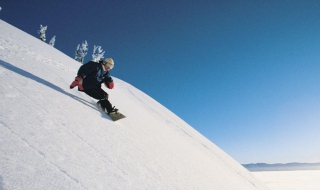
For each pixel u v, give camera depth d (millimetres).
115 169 2180
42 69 4590
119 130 3473
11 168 1384
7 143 1613
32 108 2432
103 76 4230
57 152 1866
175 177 2994
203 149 8297
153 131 5047
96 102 4383
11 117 2012
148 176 2498
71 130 2441
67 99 3404
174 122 10148
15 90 2652
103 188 1730
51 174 1544
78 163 1884
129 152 2846
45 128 2152
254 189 7008
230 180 5469
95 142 2510
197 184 3283
